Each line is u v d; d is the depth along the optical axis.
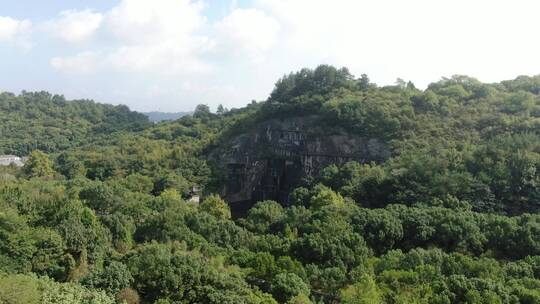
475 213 67.44
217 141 155.88
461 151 93.88
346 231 59.88
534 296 40.16
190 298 40.94
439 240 61.78
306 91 166.25
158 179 124.12
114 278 40.78
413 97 133.75
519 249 56.59
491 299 39.41
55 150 193.00
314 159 135.12
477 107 118.25
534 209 75.56
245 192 144.38
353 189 94.81
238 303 39.09
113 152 152.62
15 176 129.50
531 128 97.00
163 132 181.00
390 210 70.12
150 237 68.44
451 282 43.25
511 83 140.38
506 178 80.06
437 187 81.44
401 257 52.41
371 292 41.62
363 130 128.50
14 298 32.25
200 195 126.88
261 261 49.56
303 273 48.06
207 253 57.12
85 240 56.81
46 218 64.56
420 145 108.25
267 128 150.62
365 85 164.12
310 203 90.19
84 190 88.44
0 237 51.31
